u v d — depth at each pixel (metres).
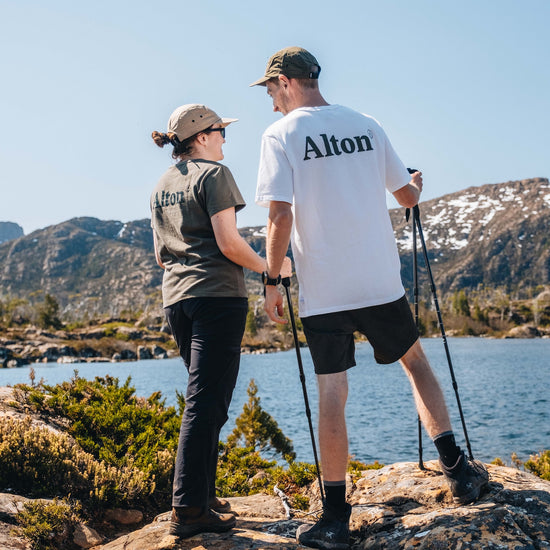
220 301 3.04
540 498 2.88
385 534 2.89
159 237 3.29
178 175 3.23
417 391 3.12
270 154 2.94
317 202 2.95
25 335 147.12
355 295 2.94
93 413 5.07
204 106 3.37
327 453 2.86
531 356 97.44
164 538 2.96
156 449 4.82
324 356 2.94
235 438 10.61
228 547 2.81
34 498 3.86
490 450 21.08
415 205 3.37
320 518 2.98
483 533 2.62
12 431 4.18
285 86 3.15
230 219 3.03
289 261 3.12
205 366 3.00
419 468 3.62
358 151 3.02
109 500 4.09
